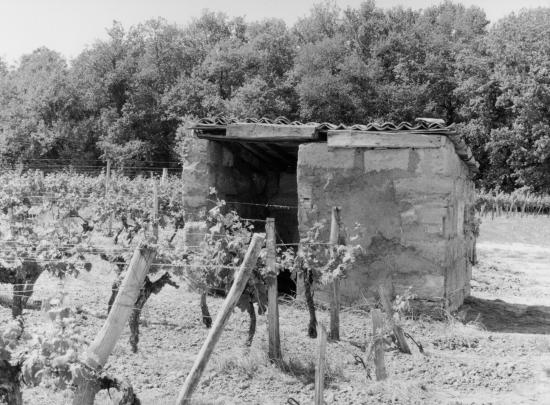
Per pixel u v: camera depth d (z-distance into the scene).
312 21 68.19
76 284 11.45
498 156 49.59
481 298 13.73
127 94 63.03
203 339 8.61
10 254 8.98
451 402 6.81
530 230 31.03
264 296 8.26
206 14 74.00
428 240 10.44
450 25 62.84
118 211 16.50
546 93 45.47
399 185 10.59
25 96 63.88
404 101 55.22
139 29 66.38
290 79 60.72
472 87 51.00
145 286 8.43
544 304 13.31
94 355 4.64
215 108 58.88
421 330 9.78
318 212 11.04
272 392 6.87
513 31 49.81
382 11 64.88
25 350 4.75
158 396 6.48
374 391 6.98
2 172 32.75
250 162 13.56
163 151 62.56
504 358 8.66
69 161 59.94
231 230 10.13
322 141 11.41
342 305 10.80
